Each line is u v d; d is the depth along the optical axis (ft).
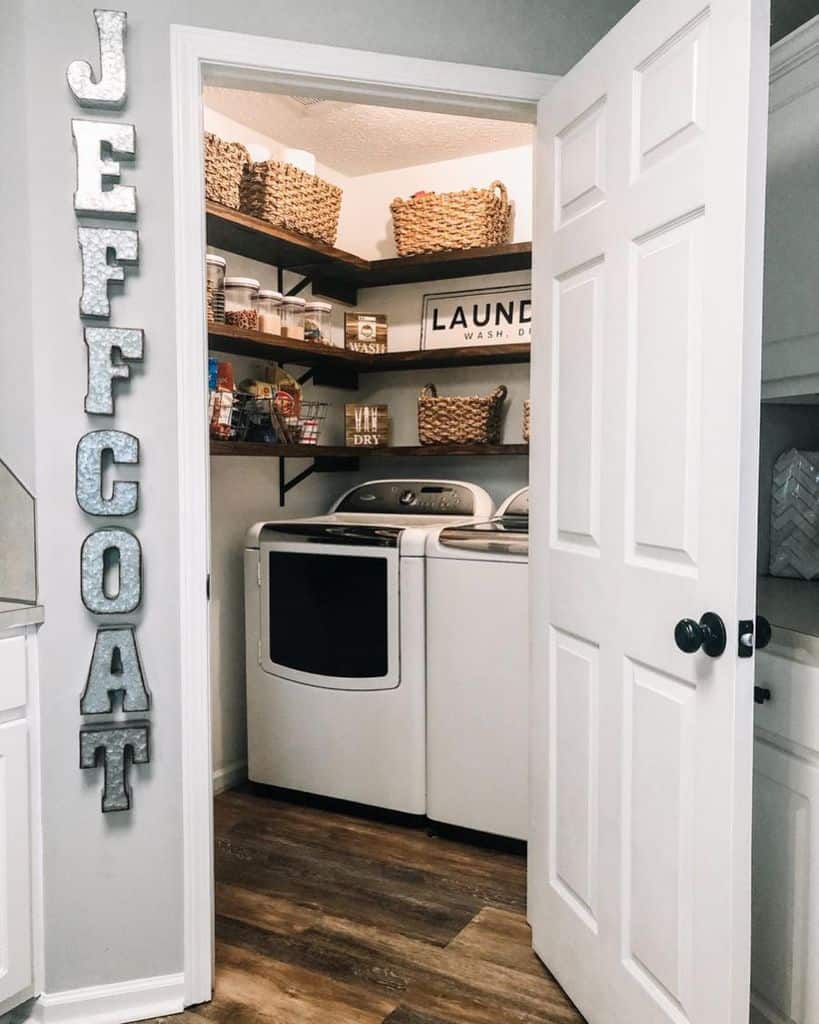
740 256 4.12
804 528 6.65
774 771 4.97
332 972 6.53
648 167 4.94
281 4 5.99
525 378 11.18
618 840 5.34
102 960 5.99
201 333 6.02
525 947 6.88
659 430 4.84
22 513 5.79
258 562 9.95
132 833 6.01
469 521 9.97
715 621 4.26
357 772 9.44
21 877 5.69
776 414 6.83
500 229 10.57
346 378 12.06
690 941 4.59
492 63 6.41
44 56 5.57
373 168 11.86
